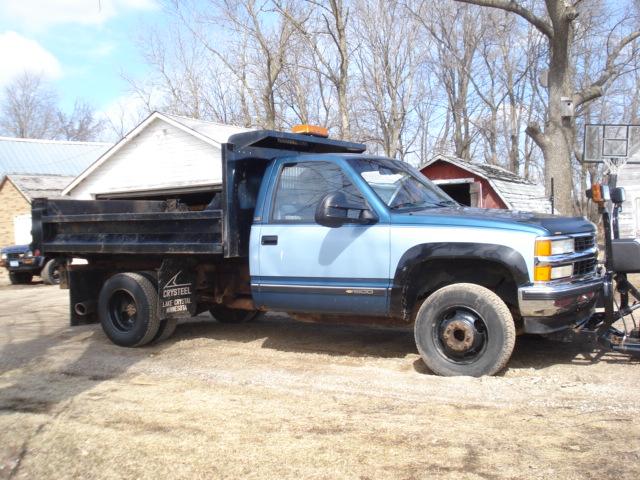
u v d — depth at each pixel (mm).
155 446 4164
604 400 4699
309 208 6203
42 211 8125
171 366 6297
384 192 6008
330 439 4145
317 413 4668
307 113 26344
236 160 6422
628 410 4473
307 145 7164
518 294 5238
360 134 28438
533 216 5684
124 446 4195
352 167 6070
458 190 22328
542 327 5277
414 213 5762
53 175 30828
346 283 5918
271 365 6133
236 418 4625
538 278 5184
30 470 3953
